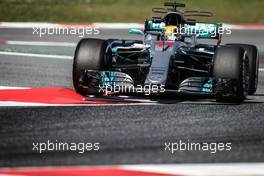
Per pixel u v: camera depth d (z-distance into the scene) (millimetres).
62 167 24250
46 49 61938
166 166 24516
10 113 32688
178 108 34094
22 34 76625
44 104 34969
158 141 27797
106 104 34906
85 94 36812
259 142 28078
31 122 30797
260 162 25234
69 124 30422
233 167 24547
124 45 37938
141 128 29812
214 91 35031
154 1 113375
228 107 34812
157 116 32188
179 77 37469
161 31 38156
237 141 28141
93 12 101312
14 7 101188
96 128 29703
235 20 98750
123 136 28438
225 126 30562
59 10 101500
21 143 27312
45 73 46844
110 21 93875
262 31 86750
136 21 94188
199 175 23531
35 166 24328
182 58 38312
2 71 47188
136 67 37625
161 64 34500
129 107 34094
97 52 35906
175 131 29438
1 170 23750
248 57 36812
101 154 25875
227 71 34750
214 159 25547
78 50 36250
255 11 107250
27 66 50031
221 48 35562
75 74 36156
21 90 39375
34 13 98000
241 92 35219
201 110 33781
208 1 114812
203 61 40219
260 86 43000
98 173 23609
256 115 33000
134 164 24688
